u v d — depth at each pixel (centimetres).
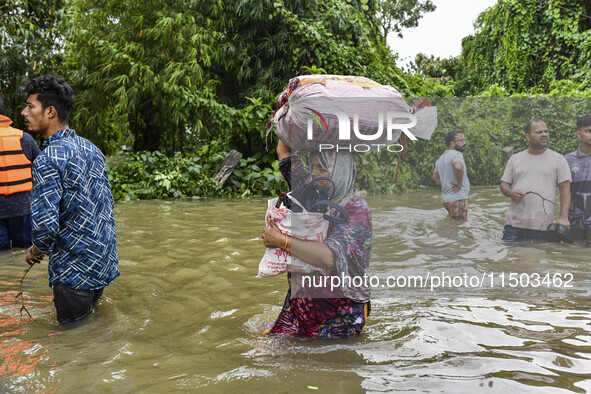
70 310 253
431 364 182
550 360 182
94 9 962
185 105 926
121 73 941
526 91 1324
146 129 1059
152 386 172
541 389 158
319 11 1077
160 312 266
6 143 424
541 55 1377
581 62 1259
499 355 188
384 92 202
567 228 242
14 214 430
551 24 1365
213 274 341
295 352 200
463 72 1828
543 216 238
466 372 174
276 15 1002
